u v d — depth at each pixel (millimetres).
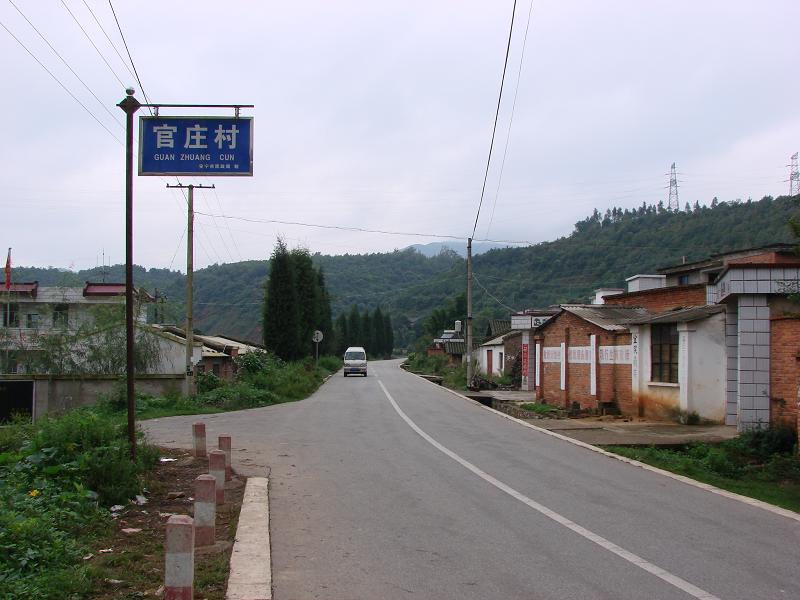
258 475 10367
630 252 54250
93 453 8352
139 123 11508
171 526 4664
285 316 39188
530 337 36969
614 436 15625
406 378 46750
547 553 6383
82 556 5902
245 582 5402
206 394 24156
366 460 12000
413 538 6906
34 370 24391
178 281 81312
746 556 6332
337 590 5348
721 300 17031
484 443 14430
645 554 6355
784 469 13055
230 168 11500
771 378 15281
